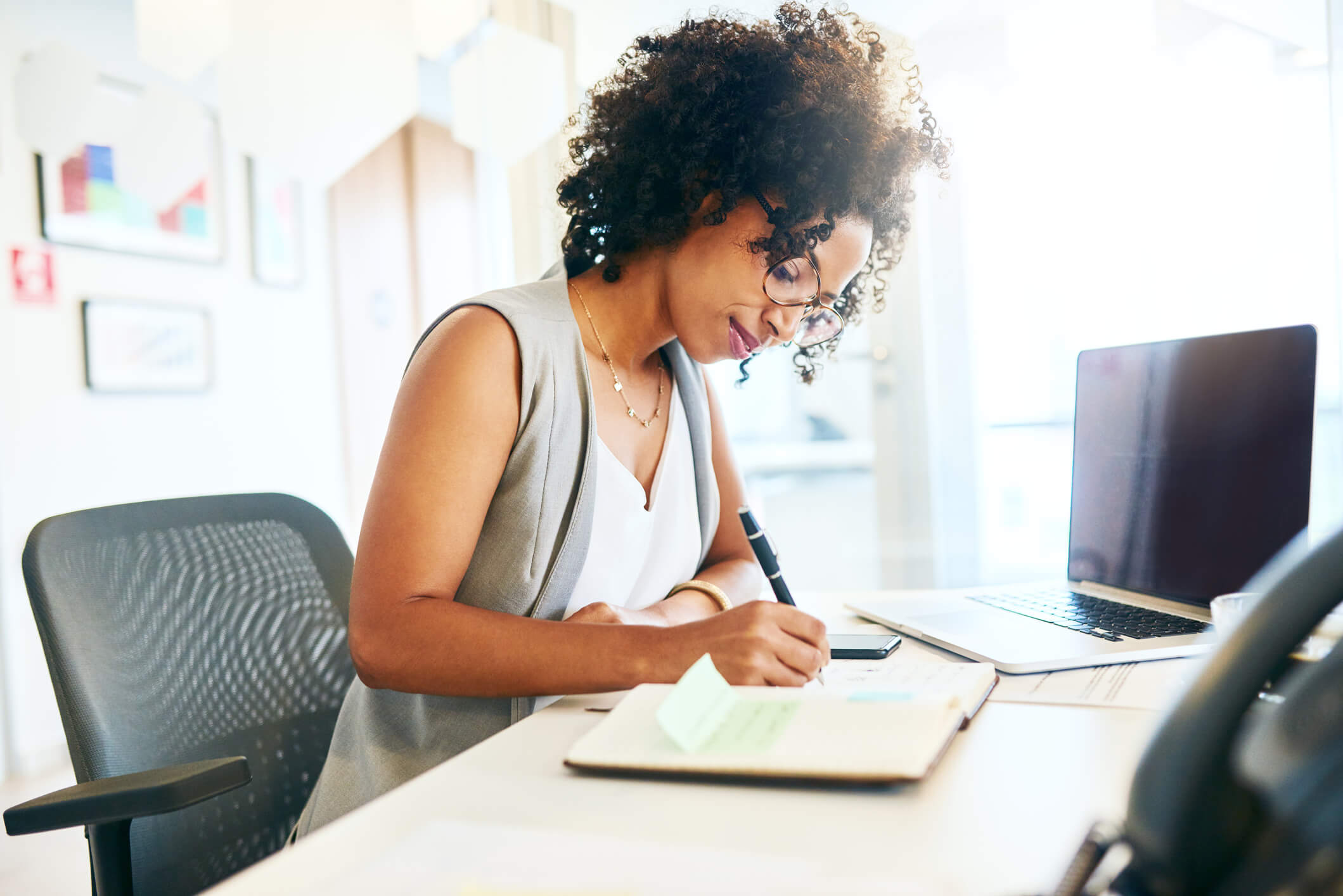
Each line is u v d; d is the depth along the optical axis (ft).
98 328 10.03
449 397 2.82
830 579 9.81
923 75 8.98
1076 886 1.26
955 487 9.43
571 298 3.43
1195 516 3.50
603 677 2.49
